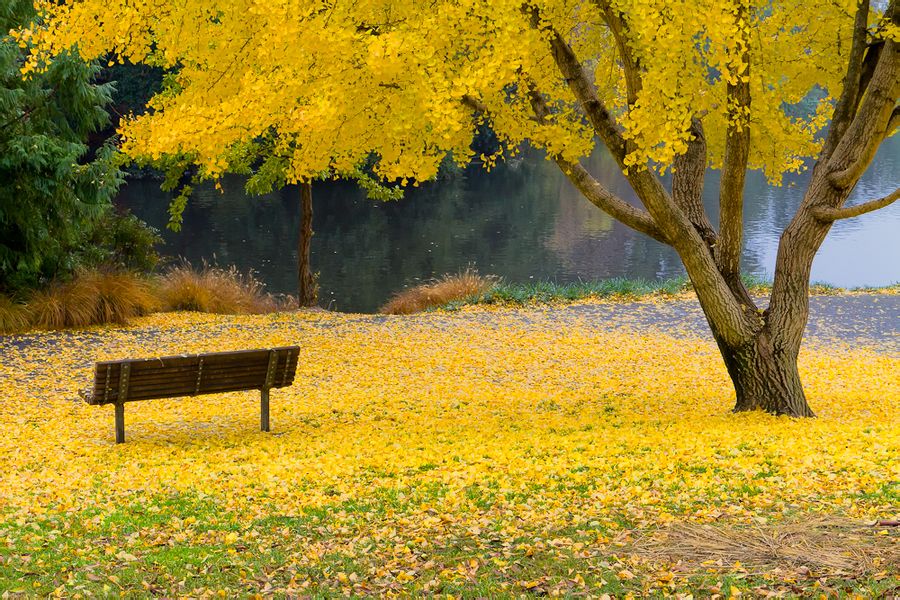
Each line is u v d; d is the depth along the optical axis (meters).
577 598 4.74
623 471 7.43
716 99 8.80
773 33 9.91
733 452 7.82
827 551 5.11
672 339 16.34
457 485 7.12
